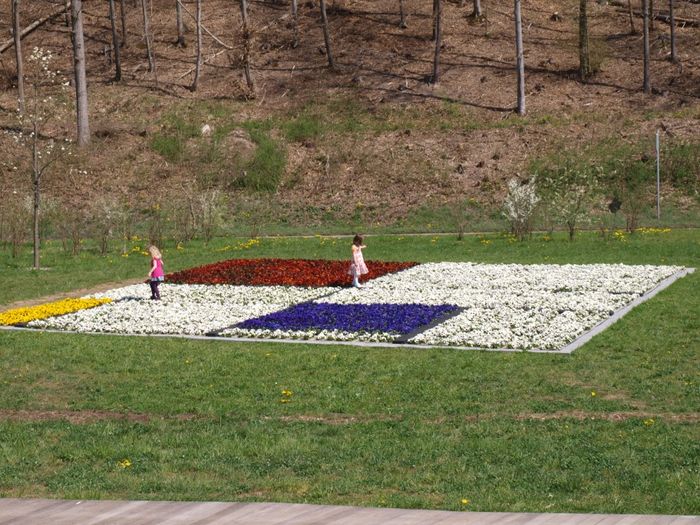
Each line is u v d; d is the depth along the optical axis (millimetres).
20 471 12109
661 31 67500
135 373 17875
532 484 11047
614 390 15711
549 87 60562
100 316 23953
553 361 17953
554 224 45125
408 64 64500
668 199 47750
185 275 31047
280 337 21203
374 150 55000
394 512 9078
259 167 53375
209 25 72000
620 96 58625
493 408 14773
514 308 23703
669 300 24453
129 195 51344
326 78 63438
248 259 35031
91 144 55375
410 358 18594
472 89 61000
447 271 31141
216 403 15547
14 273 33188
